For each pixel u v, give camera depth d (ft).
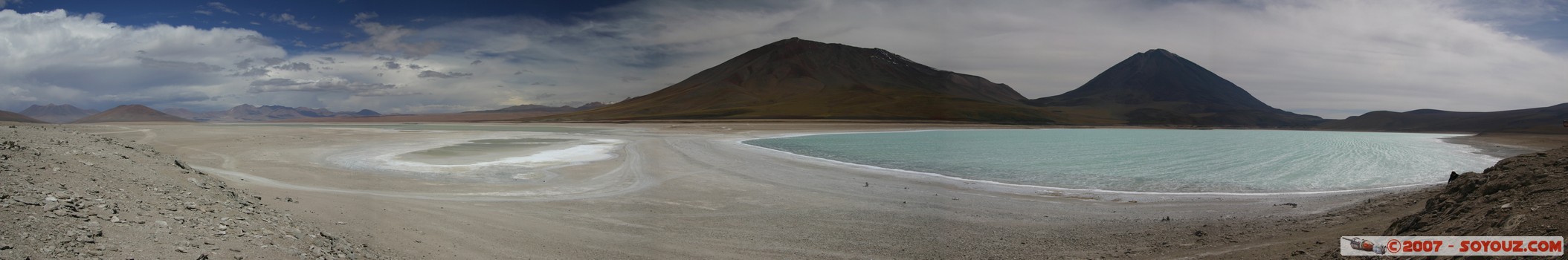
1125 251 33.58
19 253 19.74
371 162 83.46
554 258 31.81
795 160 96.94
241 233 27.53
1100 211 48.80
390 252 30.71
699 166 83.46
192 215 29.32
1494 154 133.69
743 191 59.00
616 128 281.33
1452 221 27.07
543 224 40.75
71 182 30.91
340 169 73.46
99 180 33.14
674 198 53.78
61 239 21.77
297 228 31.17
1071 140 202.90
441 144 126.11
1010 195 58.29
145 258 21.93
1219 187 67.41
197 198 33.53
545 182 64.69
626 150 112.78
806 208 49.01
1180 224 42.11
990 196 57.41
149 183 35.60
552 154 102.94
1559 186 24.86
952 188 63.46
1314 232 35.17
